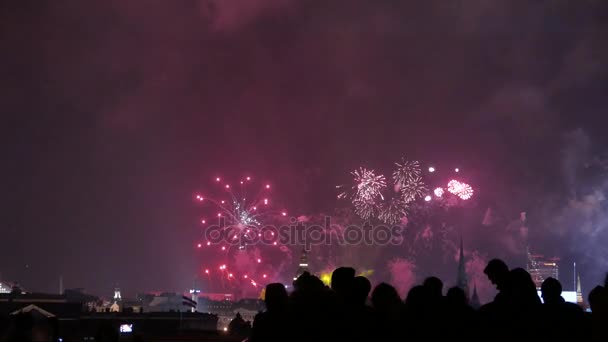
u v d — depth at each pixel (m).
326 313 18.36
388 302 19.78
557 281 20.72
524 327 19.02
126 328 114.50
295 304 18.66
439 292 20.53
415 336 19.31
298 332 18.22
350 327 18.27
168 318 123.94
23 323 20.47
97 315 119.19
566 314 19.34
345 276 19.08
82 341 101.94
